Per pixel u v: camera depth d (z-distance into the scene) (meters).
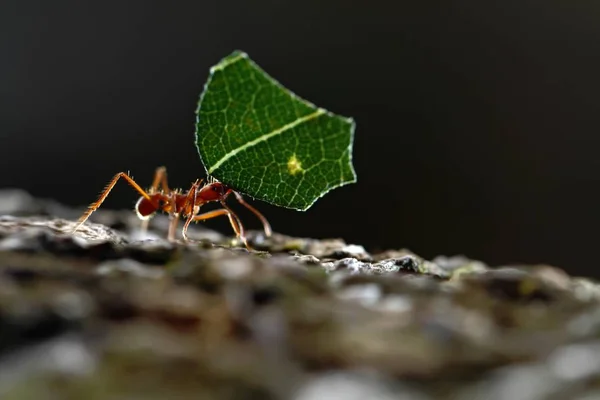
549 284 0.12
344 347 0.11
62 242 0.12
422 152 0.29
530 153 0.29
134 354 0.10
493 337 0.11
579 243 0.28
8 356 0.10
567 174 0.29
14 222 0.14
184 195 0.16
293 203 0.13
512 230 0.28
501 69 0.30
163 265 0.12
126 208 0.29
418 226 0.28
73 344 0.11
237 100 0.13
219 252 0.13
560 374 0.10
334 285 0.12
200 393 0.10
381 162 0.29
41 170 0.30
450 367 0.11
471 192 0.29
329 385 0.10
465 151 0.29
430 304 0.12
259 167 0.13
